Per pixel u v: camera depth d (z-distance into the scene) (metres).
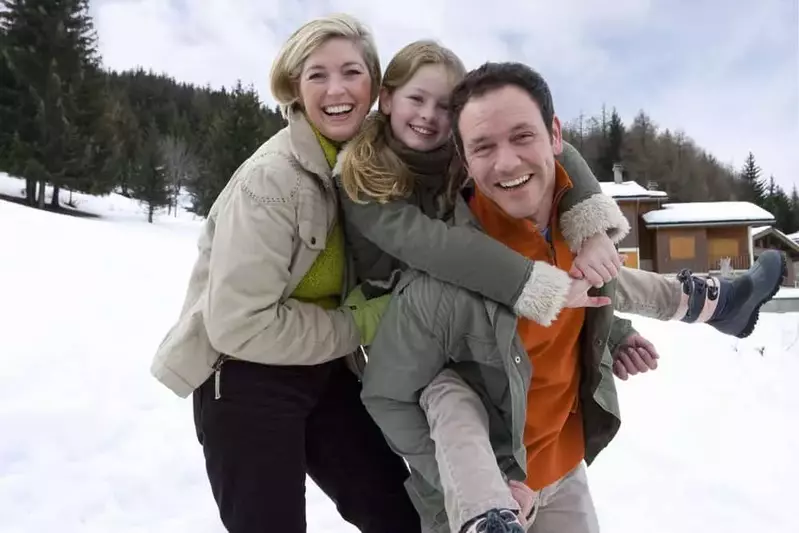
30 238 13.80
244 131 44.50
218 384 2.11
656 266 27.30
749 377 6.46
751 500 3.86
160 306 9.09
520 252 1.94
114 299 9.16
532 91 1.75
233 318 1.94
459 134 1.83
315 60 2.11
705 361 7.07
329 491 2.35
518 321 1.92
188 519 3.71
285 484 2.08
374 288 2.16
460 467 1.61
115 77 80.38
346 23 2.16
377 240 2.00
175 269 12.91
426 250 1.85
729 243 27.20
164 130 70.56
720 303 2.30
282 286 2.01
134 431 4.89
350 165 1.99
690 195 66.25
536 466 2.06
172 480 4.20
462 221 1.93
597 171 66.19
